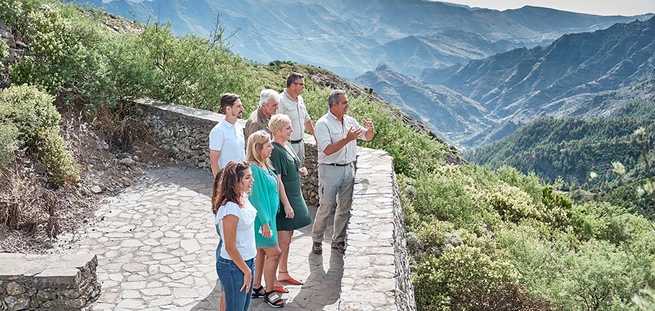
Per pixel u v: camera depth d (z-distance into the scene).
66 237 8.70
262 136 6.32
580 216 19.94
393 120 17.61
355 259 6.22
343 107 8.03
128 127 13.01
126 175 11.62
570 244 17.03
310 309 6.77
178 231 9.13
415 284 10.09
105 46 14.11
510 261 11.82
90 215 9.62
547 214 19.47
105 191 10.72
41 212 8.98
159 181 11.59
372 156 10.45
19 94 10.65
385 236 6.80
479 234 13.95
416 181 14.99
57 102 12.53
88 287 6.44
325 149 7.93
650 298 6.90
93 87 12.87
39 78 12.34
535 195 22.34
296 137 8.76
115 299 6.87
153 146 13.05
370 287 5.62
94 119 12.52
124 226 9.27
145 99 13.98
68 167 10.10
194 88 15.07
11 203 8.52
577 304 11.48
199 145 12.53
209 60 16.11
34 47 12.83
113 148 12.45
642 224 19.48
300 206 7.23
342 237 8.59
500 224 15.59
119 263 7.93
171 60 15.52
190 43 15.97
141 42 15.63
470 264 10.24
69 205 9.62
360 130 7.76
